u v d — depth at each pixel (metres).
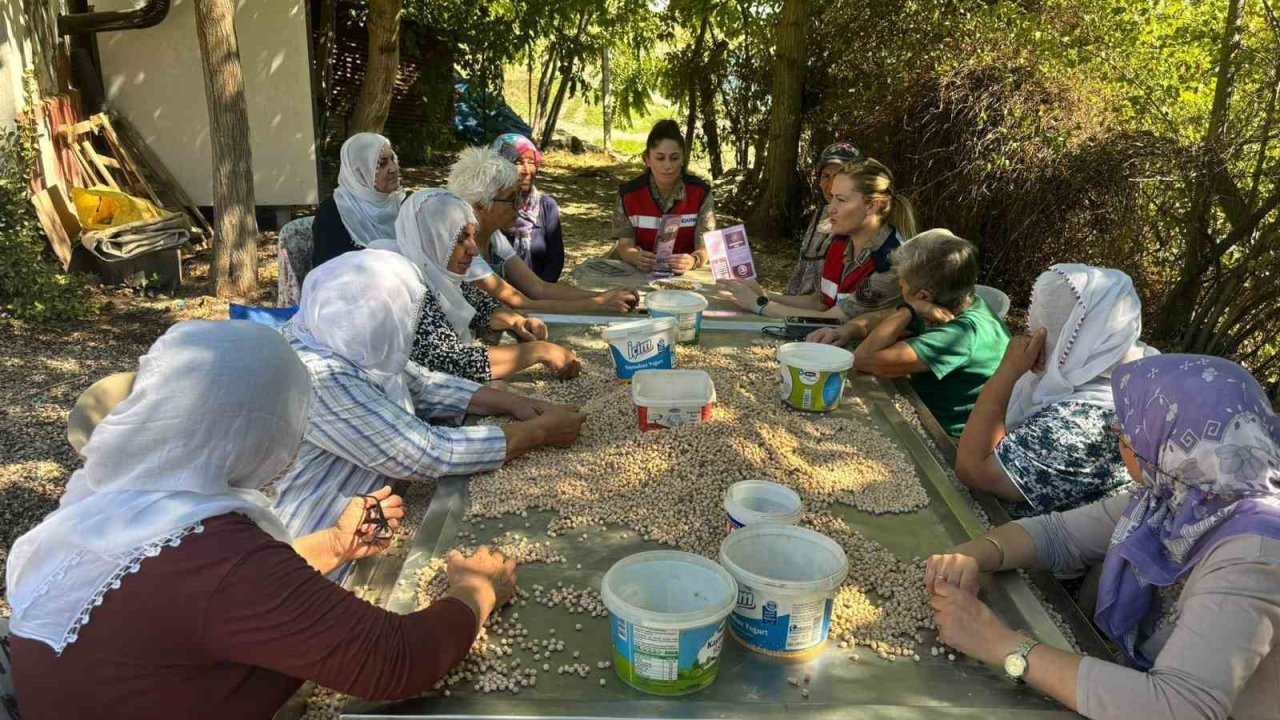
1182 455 1.51
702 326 3.33
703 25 11.19
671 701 1.39
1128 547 1.61
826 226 3.97
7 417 4.67
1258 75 5.58
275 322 3.31
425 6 12.32
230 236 6.74
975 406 2.27
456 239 2.80
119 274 6.80
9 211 6.11
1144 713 1.34
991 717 1.37
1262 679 1.43
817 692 1.43
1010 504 2.26
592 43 14.55
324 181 10.68
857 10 9.23
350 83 12.34
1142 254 6.28
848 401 2.64
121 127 8.09
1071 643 1.62
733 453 2.19
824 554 1.59
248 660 1.29
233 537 1.31
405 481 2.28
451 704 1.38
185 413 1.33
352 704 1.39
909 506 2.02
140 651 1.28
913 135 7.67
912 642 1.58
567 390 2.69
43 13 7.29
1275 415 1.52
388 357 2.23
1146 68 6.76
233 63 6.44
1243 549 1.41
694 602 1.46
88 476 1.36
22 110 6.64
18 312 6.02
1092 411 2.14
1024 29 7.35
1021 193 6.73
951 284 2.82
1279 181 5.26
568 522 1.92
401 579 1.70
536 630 1.58
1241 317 5.67
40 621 1.29
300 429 1.47
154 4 7.53
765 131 10.82
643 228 4.65
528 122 16.78
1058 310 2.21
